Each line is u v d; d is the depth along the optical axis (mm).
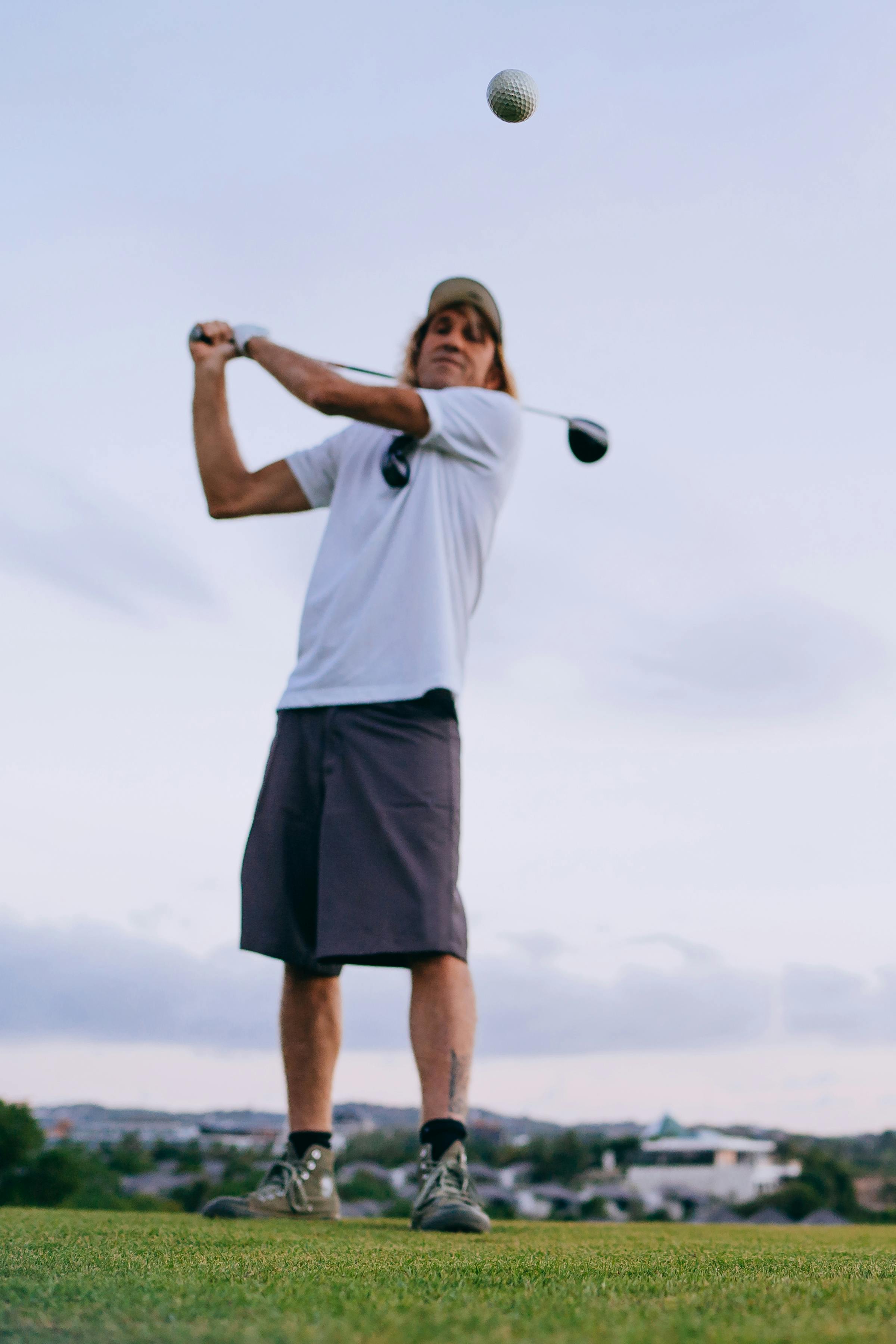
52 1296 938
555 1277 1216
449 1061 2451
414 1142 48781
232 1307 889
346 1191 43375
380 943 2463
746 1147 66438
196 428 3131
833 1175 49281
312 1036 2691
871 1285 1154
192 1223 2283
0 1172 30906
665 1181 65875
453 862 2553
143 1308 875
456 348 3137
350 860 2516
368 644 2668
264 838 2652
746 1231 2930
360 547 2803
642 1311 900
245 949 2617
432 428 2783
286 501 3125
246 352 3113
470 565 2857
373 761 2566
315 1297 966
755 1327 802
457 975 2516
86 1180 33688
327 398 2787
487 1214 2604
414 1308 896
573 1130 64562
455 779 2615
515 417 2947
